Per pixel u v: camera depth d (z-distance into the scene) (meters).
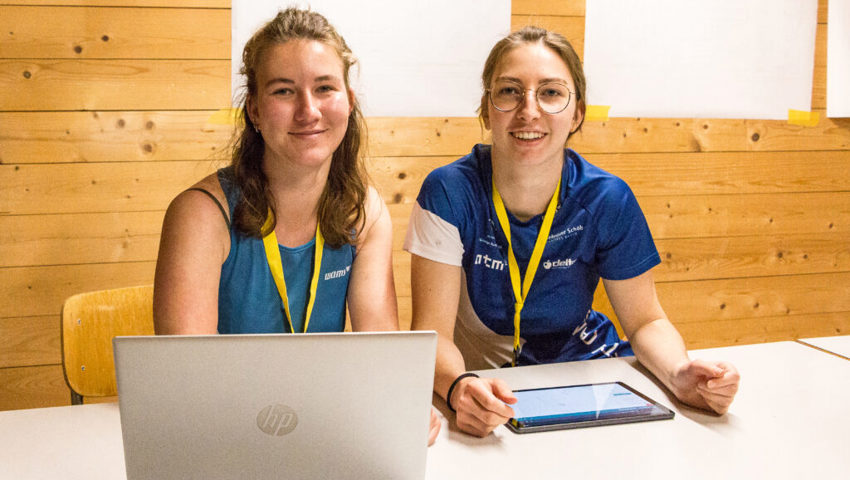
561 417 1.29
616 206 1.63
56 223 2.35
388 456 0.98
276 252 1.45
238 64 2.41
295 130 1.34
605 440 1.23
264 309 1.48
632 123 2.78
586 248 1.65
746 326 3.03
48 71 2.28
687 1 2.77
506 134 1.55
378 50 2.50
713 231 2.93
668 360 1.48
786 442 1.24
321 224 1.48
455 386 1.33
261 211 1.41
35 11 2.25
